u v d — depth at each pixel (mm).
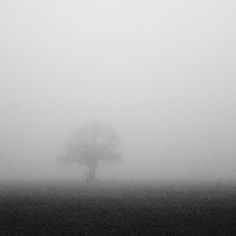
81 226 17953
